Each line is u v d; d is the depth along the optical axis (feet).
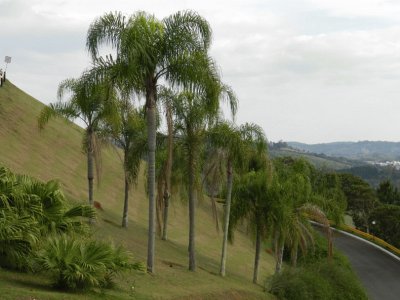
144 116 65.72
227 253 109.40
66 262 36.65
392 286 123.65
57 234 41.42
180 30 56.24
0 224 35.22
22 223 36.63
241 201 82.17
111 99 66.95
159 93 58.80
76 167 140.05
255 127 75.46
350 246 166.91
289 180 88.63
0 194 37.37
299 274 74.13
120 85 56.08
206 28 57.00
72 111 77.00
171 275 59.77
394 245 189.37
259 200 81.82
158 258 72.74
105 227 81.61
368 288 119.75
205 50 57.26
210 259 95.86
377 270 138.62
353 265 141.69
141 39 53.42
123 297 39.63
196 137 68.08
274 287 71.15
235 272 90.38
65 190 108.06
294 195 88.89
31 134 140.77
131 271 46.70
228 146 71.77
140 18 55.36
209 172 75.82
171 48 55.67
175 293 48.44
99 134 81.56
